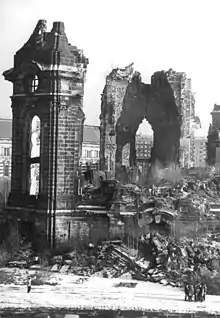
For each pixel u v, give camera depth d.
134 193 112.38
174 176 131.75
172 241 101.50
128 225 107.12
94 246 106.19
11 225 116.38
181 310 79.31
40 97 112.12
